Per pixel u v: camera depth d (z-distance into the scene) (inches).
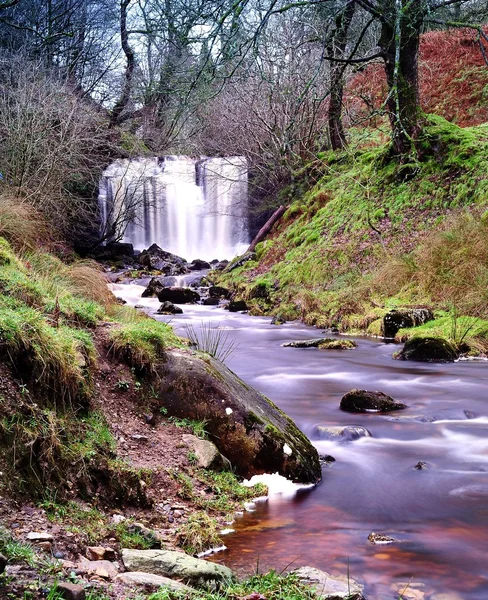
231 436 223.6
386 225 719.1
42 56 883.4
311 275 728.3
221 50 331.9
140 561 144.3
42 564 127.4
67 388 194.2
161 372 232.2
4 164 659.4
